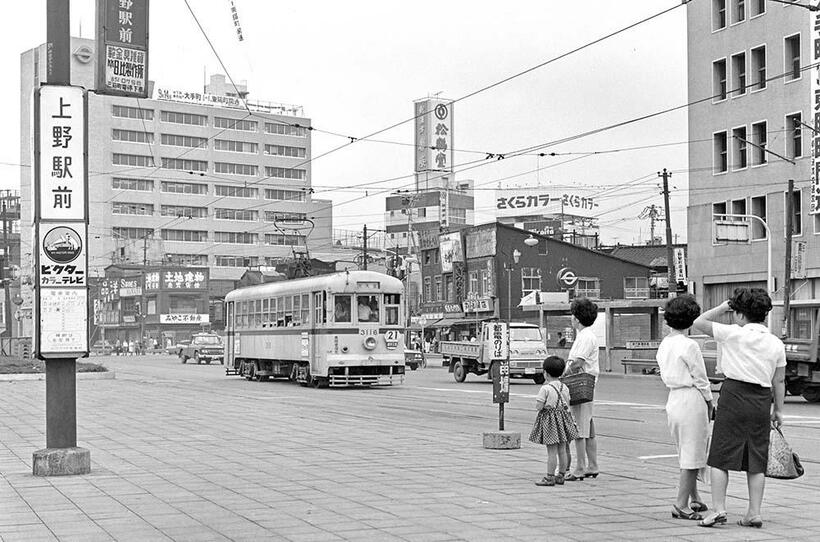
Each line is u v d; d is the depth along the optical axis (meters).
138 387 33.03
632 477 11.22
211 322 104.69
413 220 108.25
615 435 16.61
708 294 47.03
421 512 8.94
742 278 44.72
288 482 10.82
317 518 8.66
